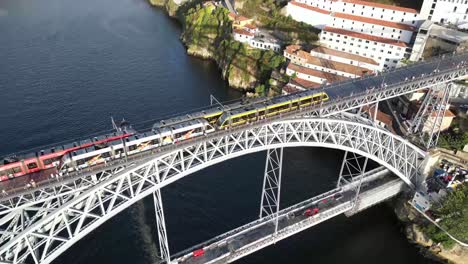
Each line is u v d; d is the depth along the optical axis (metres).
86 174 42.41
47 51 124.62
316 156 84.44
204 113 53.69
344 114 63.34
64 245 41.06
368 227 67.38
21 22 150.75
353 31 118.44
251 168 79.19
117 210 43.97
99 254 59.28
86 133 84.44
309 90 62.12
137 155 45.62
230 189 73.25
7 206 39.22
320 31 124.56
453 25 108.12
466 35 98.00
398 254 62.59
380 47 108.75
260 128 53.09
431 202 63.72
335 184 75.88
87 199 42.94
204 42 135.50
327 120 55.44
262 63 113.62
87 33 144.12
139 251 59.91
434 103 77.69
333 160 83.38
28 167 43.00
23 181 41.72
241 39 122.44
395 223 68.75
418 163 70.06
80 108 93.88
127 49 132.50
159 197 47.47
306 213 62.16
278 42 120.19
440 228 61.62
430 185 68.44
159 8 185.50
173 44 142.38
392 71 71.81
